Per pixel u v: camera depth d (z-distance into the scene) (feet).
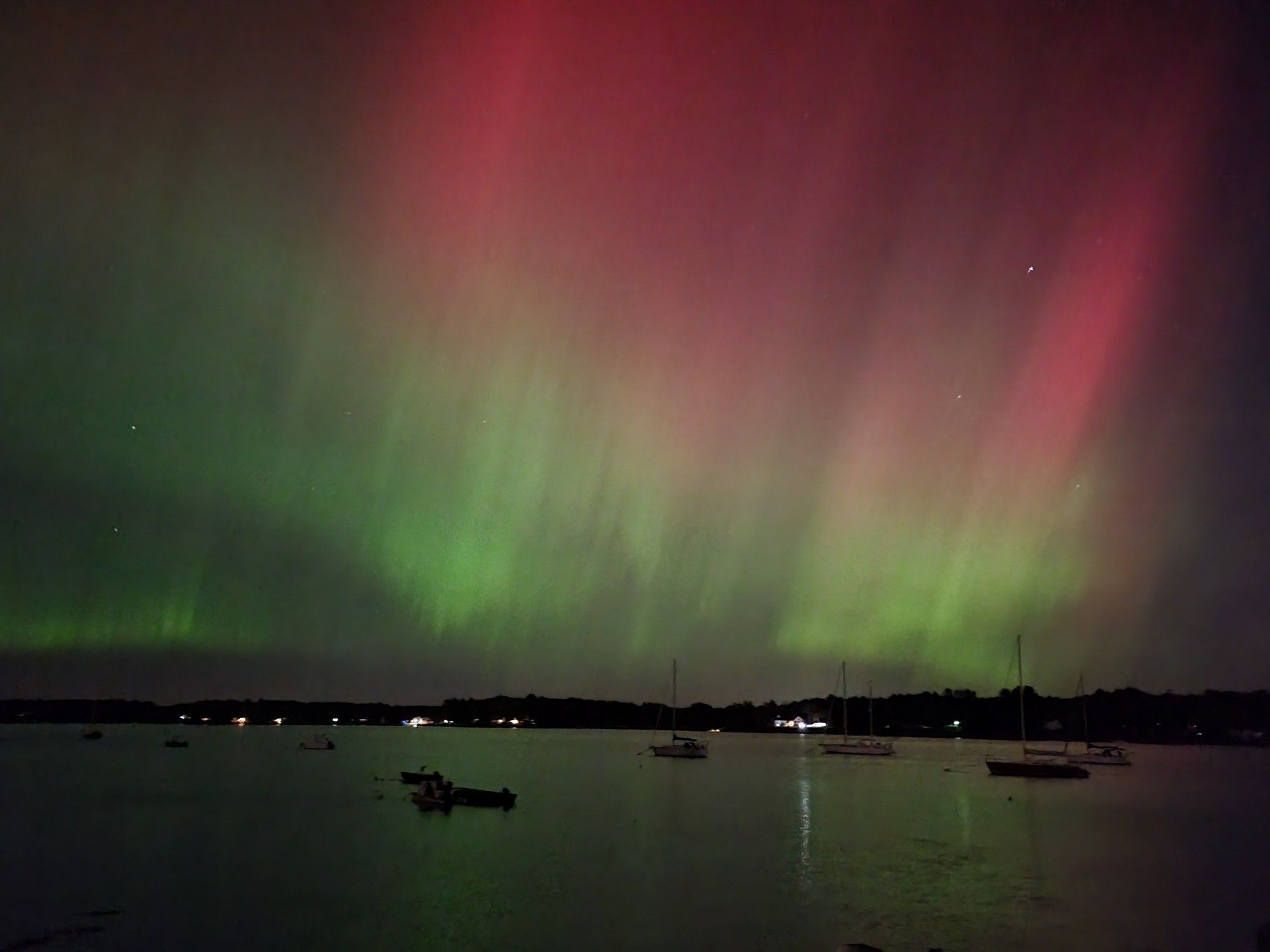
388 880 119.44
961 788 276.82
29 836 158.81
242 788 252.42
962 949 88.48
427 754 478.18
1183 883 121.39
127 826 172.45
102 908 104.42
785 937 92.07
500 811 198.29
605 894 110.73
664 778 312.09
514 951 87.20
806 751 561.43
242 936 92.43
